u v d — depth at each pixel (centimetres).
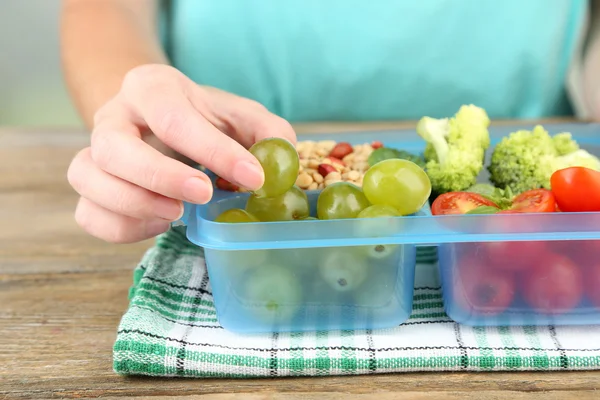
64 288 82
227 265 64
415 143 102
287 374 61
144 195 66
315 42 165
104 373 63
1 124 234
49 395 59
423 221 63
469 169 88
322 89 170
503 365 61
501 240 62
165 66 78
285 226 62
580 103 164
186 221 73
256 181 61
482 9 161
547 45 163
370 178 69
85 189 70
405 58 166
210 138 62
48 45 227
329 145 98
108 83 112
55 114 235
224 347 63
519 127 106
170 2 171
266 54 167
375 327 67
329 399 58
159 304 71
